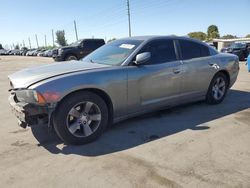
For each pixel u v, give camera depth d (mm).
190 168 3305
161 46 5051
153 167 3344
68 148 3963
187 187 2914
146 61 4645
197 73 5504
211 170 3252
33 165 3465
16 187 2992
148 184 2984
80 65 4570
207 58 5777
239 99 6715
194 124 4867
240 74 11117
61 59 18750
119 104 4395
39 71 4297
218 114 5453
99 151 3838
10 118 5516
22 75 4254
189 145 3965
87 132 4094
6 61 30062
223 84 6234
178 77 5125
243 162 3445
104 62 4750
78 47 19125
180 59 5250
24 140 4285
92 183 3029
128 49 4781
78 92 3975
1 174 3264
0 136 4477
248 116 5309
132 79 4449
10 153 3826
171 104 5207
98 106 4145
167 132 4500
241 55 20094
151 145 3996
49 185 3014
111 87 4234
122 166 3389
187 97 5457
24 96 3893
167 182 3014
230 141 4098
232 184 2957
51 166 3430
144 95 4668
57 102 3777
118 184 2996
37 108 3725
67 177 3162
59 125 3875
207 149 3824
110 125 4578
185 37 5582
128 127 4758
